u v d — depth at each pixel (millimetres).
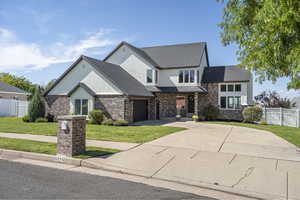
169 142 9078
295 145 8797
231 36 7109
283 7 4109
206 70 25062
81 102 17875
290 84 6242
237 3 6469
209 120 21688
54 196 3994
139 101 20031
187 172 5512
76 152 6789
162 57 24688
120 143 8789
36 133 11047
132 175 5457
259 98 27891
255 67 5805
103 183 4809
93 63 17891
